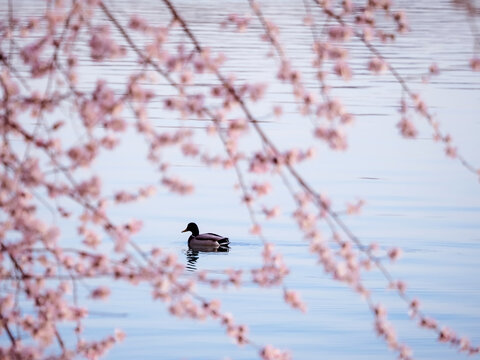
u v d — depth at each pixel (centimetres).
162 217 2853
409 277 2272
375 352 1781
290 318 1948
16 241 878
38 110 819
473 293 2148
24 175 803
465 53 6050
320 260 852
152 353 1714
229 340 1809
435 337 1869
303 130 4122
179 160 3662
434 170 3656
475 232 2717
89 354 1026
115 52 776
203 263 2431
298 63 5169
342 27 805
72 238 2192
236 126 815
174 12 800
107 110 799
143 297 1984
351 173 3556
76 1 788
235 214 2945
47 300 907
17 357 902
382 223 2806
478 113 4628
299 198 834
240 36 6762
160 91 3912
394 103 4781
